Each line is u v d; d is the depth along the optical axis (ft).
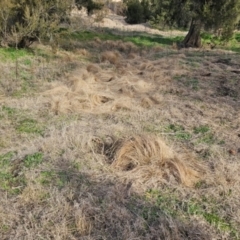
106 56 35.70
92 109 20.38
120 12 106.22
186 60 36.60
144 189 12.73
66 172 13.43
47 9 36.22
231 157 15.48
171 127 18.65
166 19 59.11
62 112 19.76
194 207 11.98
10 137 16.37
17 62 29.63
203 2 50.31
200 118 19.93
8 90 23.07
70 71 29.30
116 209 11.50
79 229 10.70
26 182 12.72
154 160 14.12
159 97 23.07
